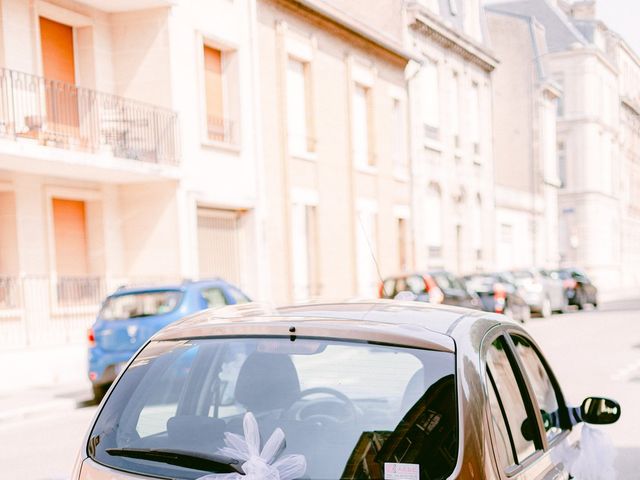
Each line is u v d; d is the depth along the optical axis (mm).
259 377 2873
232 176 19375
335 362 2686
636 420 8961
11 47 14852
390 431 2475
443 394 2451
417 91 30344
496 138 49156
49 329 15422
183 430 2688
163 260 17453
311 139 23016
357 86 26297
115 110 16906
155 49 17438
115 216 17484
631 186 69938
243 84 19953
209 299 11625
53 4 15930
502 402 2807
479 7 39125
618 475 6641
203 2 18547
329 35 24062
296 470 2312
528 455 2938
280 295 21156
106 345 11023
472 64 36719
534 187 48188
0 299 14648
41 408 10867
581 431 3672
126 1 16766
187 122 17875
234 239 20078
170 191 17422
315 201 23062
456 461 2309
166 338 2902
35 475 7055
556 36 58344
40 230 15594
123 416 2680
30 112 15133
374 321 2709
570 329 21844
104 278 16969
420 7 30531
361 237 25688
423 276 20125
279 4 21500
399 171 29125
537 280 27766
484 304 23812
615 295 49625
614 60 64562
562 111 57656
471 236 35938
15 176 15156
